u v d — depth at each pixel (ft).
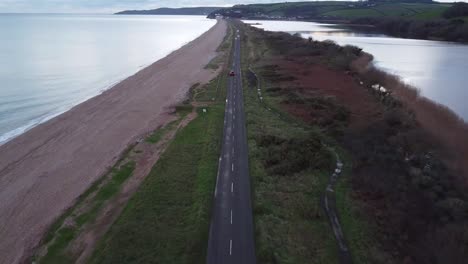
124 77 331.77
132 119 206.49
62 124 198.70
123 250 97.55
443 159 147.84
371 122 186.39
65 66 373.40
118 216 114.01
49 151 164.25
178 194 124.88
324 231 106.42
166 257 95.09
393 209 113.91
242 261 93.76
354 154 152.56
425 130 175.63
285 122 193.77
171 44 613.11
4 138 181.88
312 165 142.61
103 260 94.27
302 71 308.19
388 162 143.23
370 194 124.57
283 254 96.17
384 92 246.88
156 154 160.86
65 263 95.04
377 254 96.43
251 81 279.28
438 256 94.27
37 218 115.03
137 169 147.23
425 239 100.83
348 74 303.48
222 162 147.54
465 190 125.29
